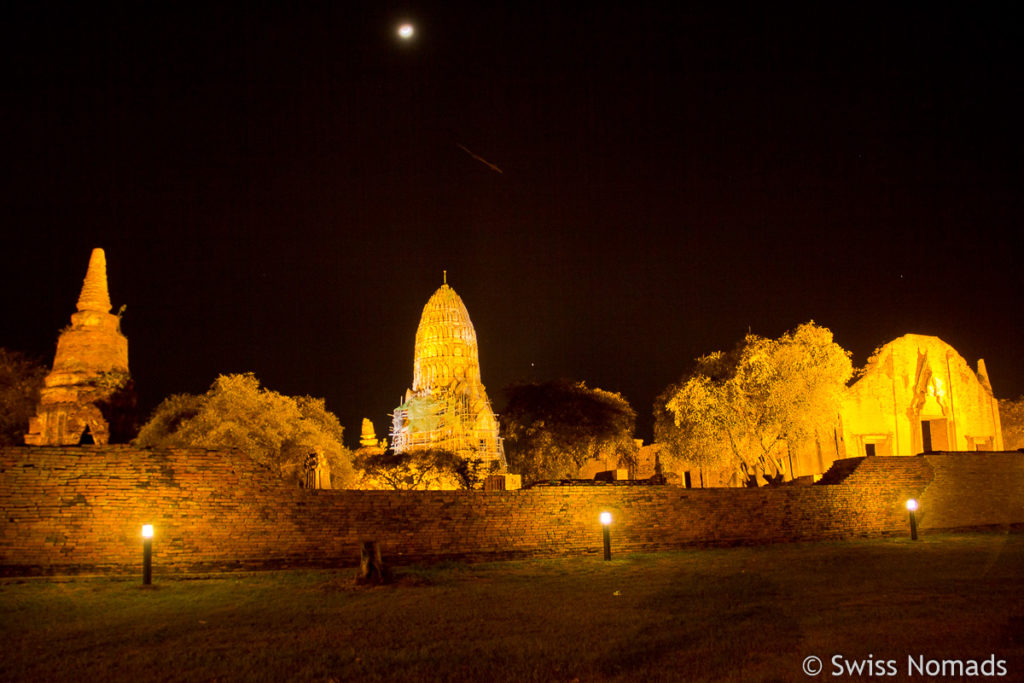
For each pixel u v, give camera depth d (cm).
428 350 8200
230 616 1380
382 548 2091
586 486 2366
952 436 4953
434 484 5022
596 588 1669
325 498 2061
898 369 5009
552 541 2277
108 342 3469
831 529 2666
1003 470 2988
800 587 1622
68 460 1867
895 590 1549
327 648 1145
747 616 1325
